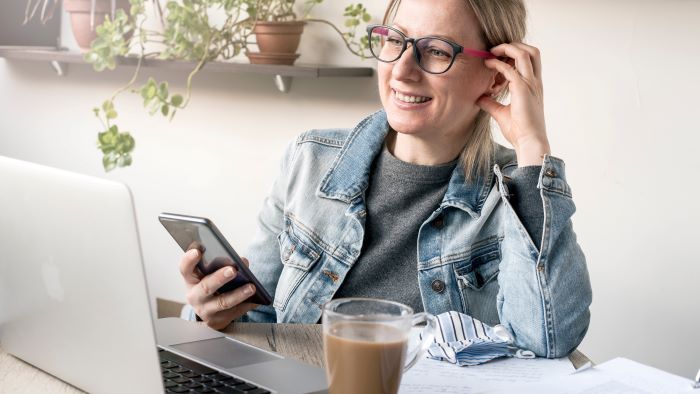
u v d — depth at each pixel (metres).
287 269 1.62
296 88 2.49
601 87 1.99
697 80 1.86
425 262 1.53
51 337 1.09
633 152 1.97
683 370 1.96
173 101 2.46
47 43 2.98
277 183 1.73
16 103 3.19
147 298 0.95
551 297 1.31
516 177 1.38
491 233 1.55
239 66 2.36
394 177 1.58
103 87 2.92
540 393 1.08
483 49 1.53
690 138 1.89
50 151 3.12
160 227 2.88
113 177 2.97
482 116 1.57
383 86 1.54
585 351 2.11
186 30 2.42
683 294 1.94
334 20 2.38
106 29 2.50
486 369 1.19
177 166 2.80
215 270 1.31
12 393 1.05
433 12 1.48
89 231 0.98
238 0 2.36
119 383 1.01
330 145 1.68
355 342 0.92
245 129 2.63
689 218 1.91
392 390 0.94
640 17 1.92
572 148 2.06
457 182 1.55
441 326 1.29
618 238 2.02
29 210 1.05
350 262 1.57
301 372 1.10
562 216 1.34
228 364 1.13
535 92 1.49
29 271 1.08
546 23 2.05
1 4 2.85
